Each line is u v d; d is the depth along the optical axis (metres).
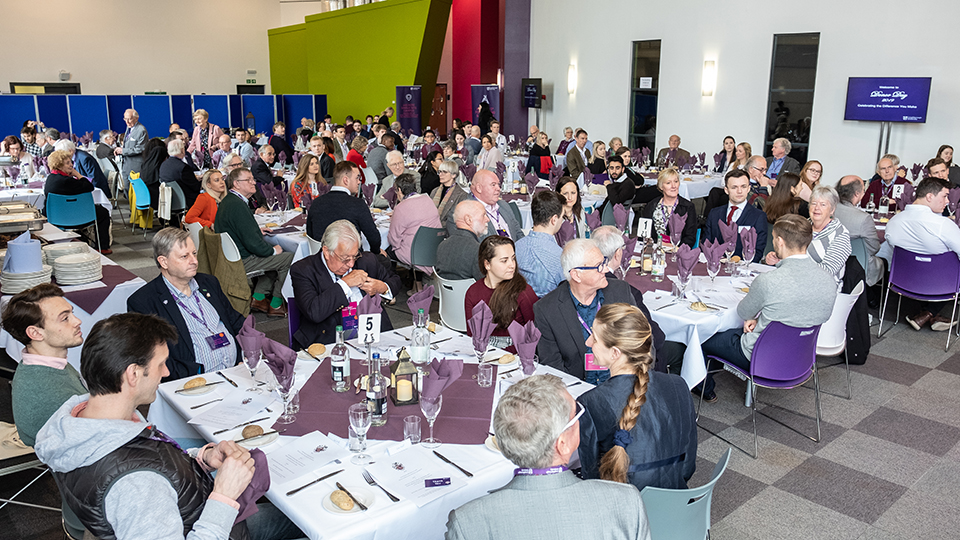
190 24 18.27
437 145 11.06
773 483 3.03
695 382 3.29
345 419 2.18
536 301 3.09
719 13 10.93
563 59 13.59
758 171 6.71
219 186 5.54
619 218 4.84
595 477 1.95
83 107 14.69
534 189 7.00
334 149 10.17
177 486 1.54
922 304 5.19
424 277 5.52
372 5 15.97
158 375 1.66
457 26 16.97
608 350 1.97
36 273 3.55
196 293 3.05
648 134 12.45
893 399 3.87
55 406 2.16
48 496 2.94
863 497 2.93
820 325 3.16
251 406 2.29
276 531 2.06
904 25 9.03
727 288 3.79
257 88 19.67
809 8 9.91
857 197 4.95
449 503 1.77
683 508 1.81
